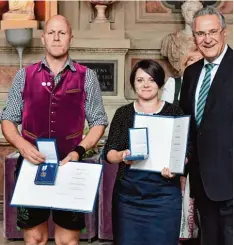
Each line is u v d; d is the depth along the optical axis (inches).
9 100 102.0
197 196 100.2
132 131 93.7
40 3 188.7
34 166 96.7
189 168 100.5
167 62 197.2
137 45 197.3
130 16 199.2
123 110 100.2
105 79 189.6
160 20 199.2
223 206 94.8
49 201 93.0
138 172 96.0
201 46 94.7
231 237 94.1
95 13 195.6
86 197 92.8
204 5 195.8
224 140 92.7
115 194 99.3
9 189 148.0
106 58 188.7
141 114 96.0
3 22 183.0
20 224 102.2
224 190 93.1
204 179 94.4
